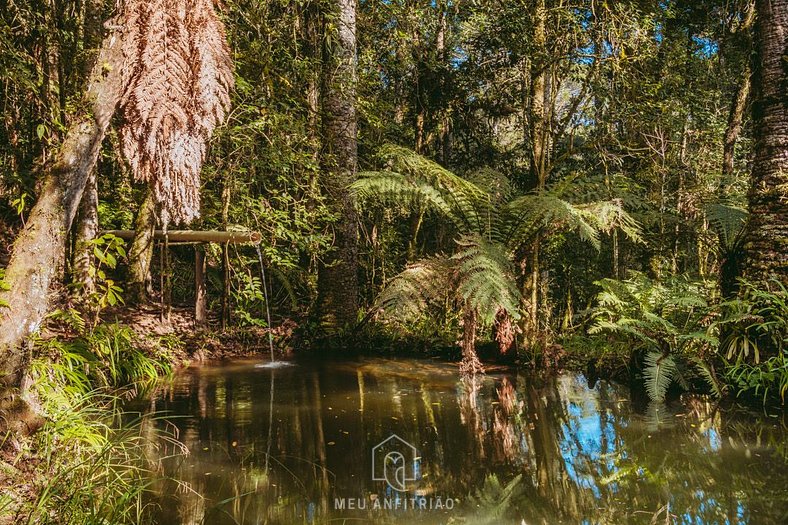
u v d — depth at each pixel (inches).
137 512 96.0
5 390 110.4
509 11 276.1
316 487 110.3
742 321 185.6
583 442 135.3
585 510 98.9
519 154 383.6
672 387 188.7
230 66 126.6
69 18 240.8
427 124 376.8
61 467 108.2
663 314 222.4
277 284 353.7
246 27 265.1
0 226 291.9
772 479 110.1
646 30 268.8
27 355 114.3
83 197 234.1
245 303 300.4
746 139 353.4
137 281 291.7
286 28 292.7
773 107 190.1
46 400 129.4
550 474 116.0
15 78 199.2
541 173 256.2
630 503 101.5
